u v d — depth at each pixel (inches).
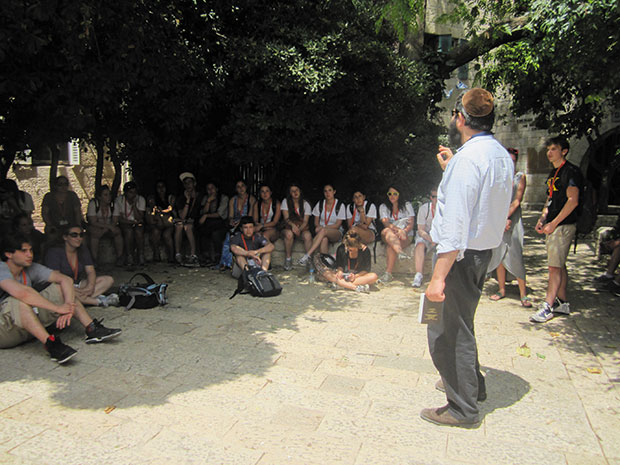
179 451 106.3
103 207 288.5
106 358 157.4
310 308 216.7
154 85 226.7
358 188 372.8
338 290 248.5
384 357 160.6
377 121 324.5
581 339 175.9
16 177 464.8
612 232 284.8
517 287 252.8
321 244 283.3
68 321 163.6
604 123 561.0
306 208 291.9
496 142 113.4
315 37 275.0
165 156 347.3
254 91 274.5
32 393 133.0
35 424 117.2
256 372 147.9
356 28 298.8
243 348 167.5
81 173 512.7
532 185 670.5
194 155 326.3
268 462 102.5
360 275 250.1
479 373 129.0
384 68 298.7
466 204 105.4
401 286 258.5
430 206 258.8
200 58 249.1
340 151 327.0
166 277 271.9
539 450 107.8
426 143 375.9
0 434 112.7
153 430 114.7
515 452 107.1
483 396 130.0
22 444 108.7
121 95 253.6
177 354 161.3
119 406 126.3
